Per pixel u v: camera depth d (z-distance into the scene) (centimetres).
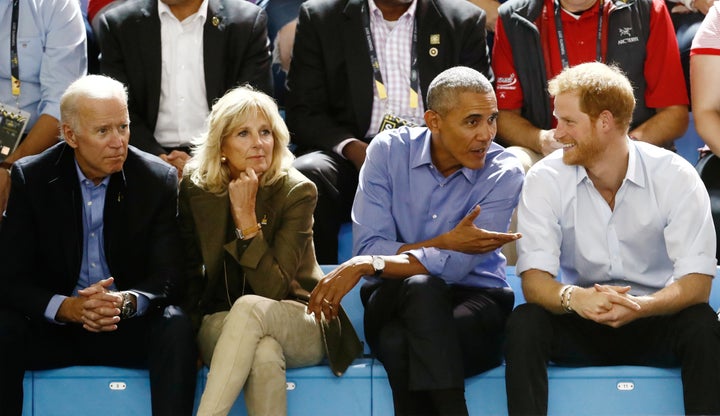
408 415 1265
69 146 1348
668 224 1317
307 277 1373
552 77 1692
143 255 1356
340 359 1328
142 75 1684
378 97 1688
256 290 1318
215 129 1337
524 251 1321
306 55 1712
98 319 1273
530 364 1241
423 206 1370
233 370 1238
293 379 1323
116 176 1345
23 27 1683
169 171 1362
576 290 1259
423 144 1375
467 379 1322
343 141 1653
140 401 1335
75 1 1709
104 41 1700
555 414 1309
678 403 1300
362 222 1377
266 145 1336
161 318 1301
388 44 1692
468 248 1295
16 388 1296
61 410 1340
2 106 1598
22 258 1334
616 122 1292
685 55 1817
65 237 1342
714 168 1591
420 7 1697
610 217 1338
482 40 1706
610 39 1683
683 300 1261
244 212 1314
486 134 1309
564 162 1320
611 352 1316
